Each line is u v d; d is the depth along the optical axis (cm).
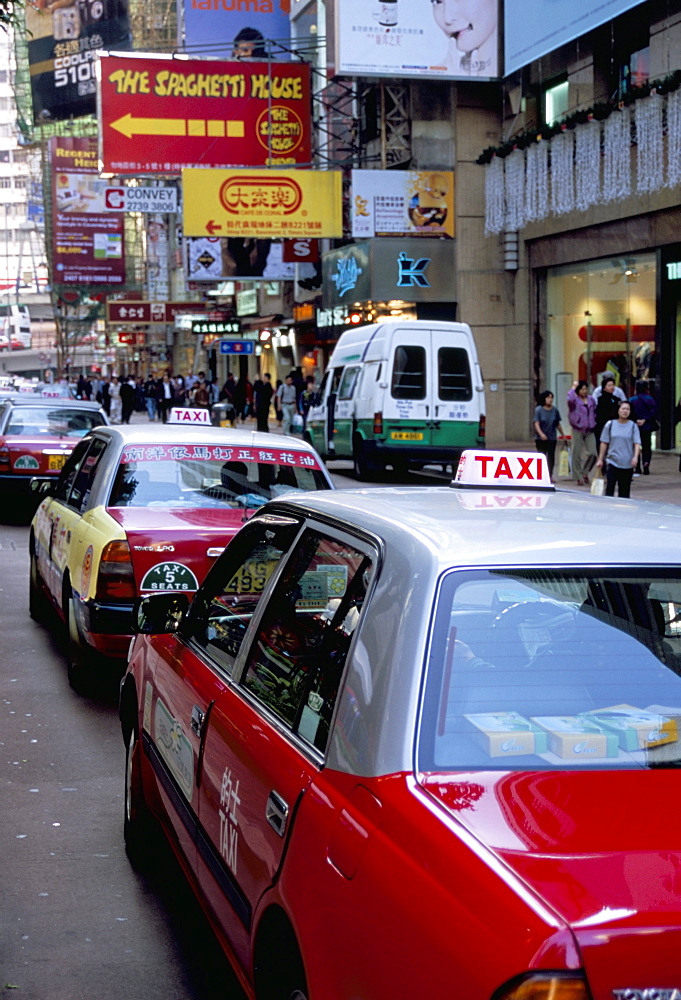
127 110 2925
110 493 696
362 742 238
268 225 2711
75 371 8656
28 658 803
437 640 243
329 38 2634
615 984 172
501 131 2770
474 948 181
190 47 3419
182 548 638
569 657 250
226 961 379
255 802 280
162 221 5578
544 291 2650
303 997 237
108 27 5650
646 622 259
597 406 1906
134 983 363
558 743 231
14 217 15150
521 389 2720
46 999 352
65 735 629
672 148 1967
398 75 2602
